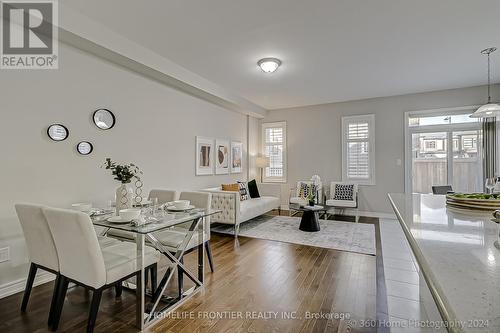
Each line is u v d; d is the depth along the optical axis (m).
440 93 5.43
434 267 0.79
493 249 0.95
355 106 6.23
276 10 2.68
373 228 4.91
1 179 2.51
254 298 2.39
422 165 5.70
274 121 7.21
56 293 2.01
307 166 6.78
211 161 5.59
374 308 2.22
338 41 3.33
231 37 3.23
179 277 2.53
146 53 3.56
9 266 2.55
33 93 2.73
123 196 2.50
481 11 2.69
